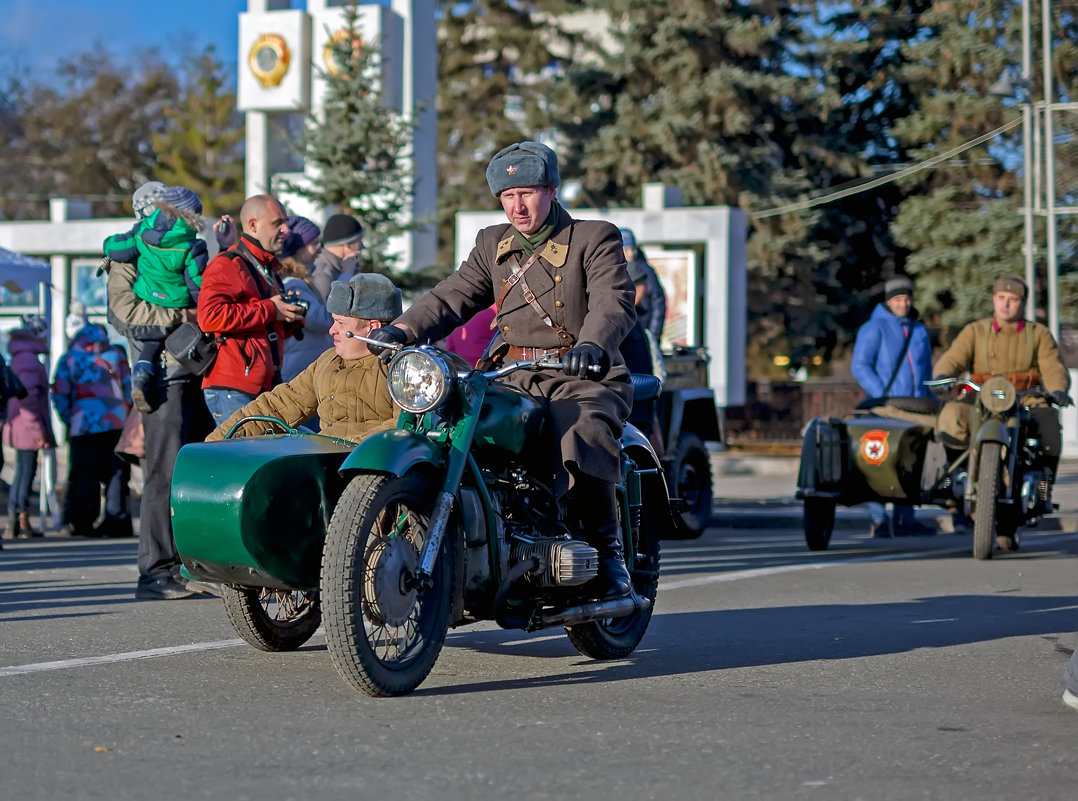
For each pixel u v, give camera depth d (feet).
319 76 110.63
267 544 28.63
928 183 199.21
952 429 59.26
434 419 28.58
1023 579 50.14
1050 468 60.39
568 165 198.49
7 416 70.23
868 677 31.22
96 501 70.79
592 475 29.09
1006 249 180.14
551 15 244.42
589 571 29.40
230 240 45.34
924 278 186.50
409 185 111.34
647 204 135.03
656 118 192.13
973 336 60.54
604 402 29.81
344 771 22.47
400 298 32.24
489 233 31.40
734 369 133.69
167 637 35.76
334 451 29.89
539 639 36.11
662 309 68.54
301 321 42.45
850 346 205.98
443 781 21.93
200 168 301.84
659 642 35.76
